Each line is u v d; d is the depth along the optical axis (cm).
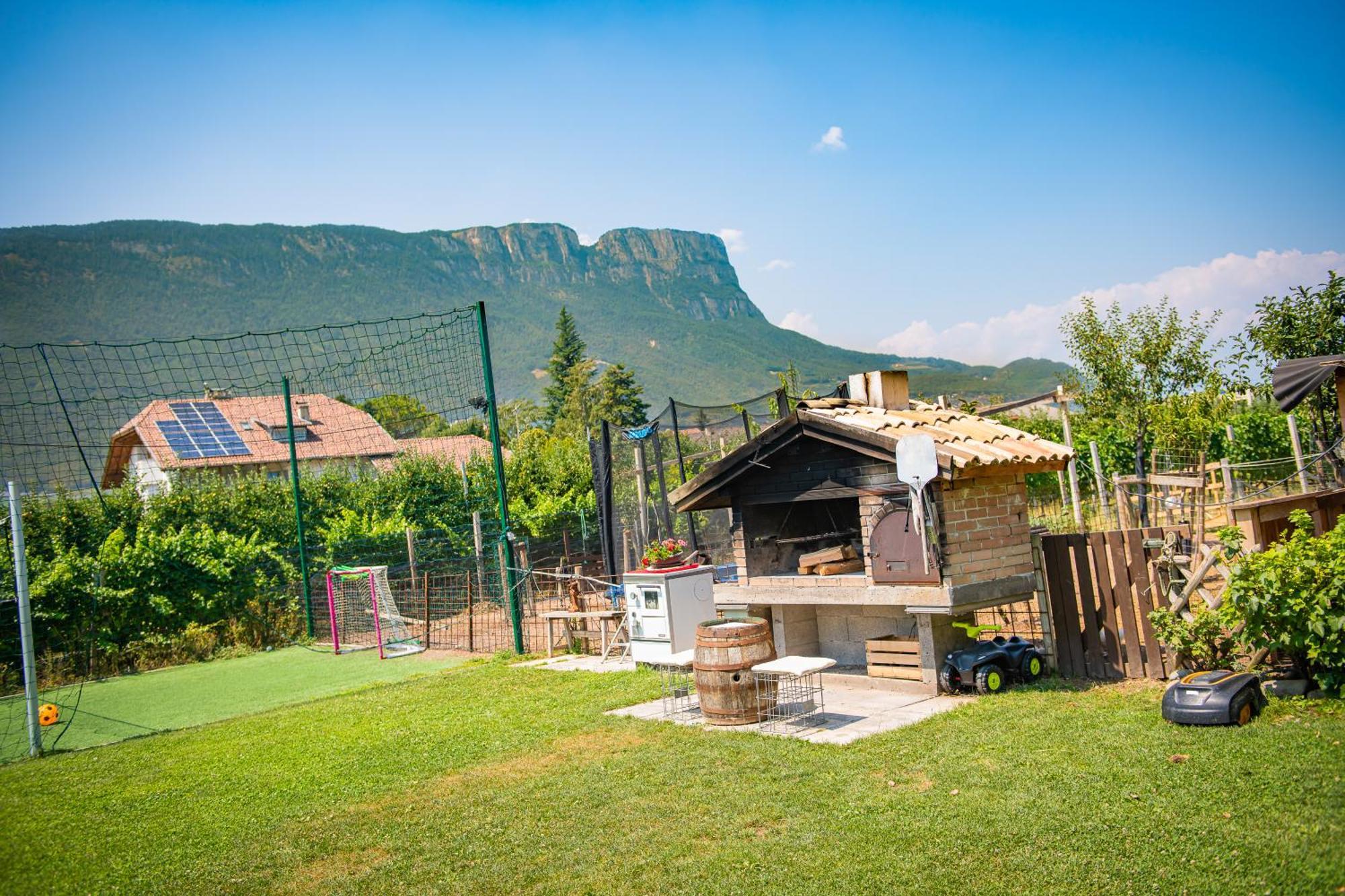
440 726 1011
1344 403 1232
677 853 580
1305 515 771
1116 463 2638
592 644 1502
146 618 1955
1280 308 1875
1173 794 574
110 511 2233
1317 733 648
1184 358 2122
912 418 1009
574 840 623
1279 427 2628
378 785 805
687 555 1408
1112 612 912
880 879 512
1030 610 1049
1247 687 711
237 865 648
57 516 2136
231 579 2091
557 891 548
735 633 883
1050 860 510
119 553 1966
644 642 1209
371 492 2716
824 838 576
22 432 2400
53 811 834
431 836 661
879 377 1070
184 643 1961
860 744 766
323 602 2203
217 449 3684
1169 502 1320
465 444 3512
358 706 1200
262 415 4069
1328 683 728
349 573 1933
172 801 830
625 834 621
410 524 2619
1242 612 767
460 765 841
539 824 659
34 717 1113
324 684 1488
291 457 2170
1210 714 693
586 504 3036
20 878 666
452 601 2183
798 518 1134
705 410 2084
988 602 921
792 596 1024
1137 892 465
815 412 984
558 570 1778
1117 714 770
